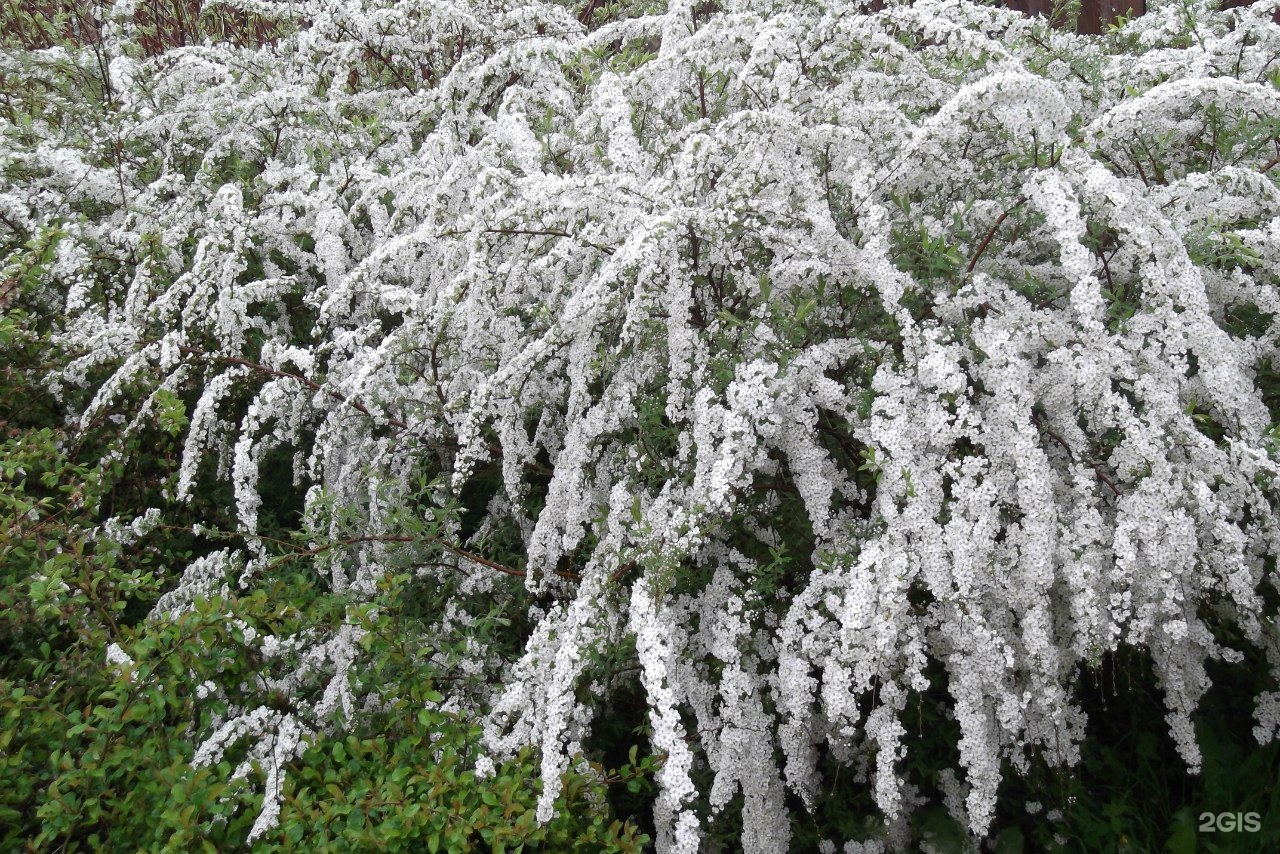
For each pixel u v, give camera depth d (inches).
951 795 100.2
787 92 113.5
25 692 98.2
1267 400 112.5
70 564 107.6
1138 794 104.2
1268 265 104.7
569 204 107.1
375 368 118.7
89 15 231.9
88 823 88.5
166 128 176.4
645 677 86.3
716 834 97.2
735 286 105.8
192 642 98.7
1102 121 103.0
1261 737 97.9
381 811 90.1
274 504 149.9
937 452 93.7
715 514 93.1
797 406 95.3
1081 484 90.9
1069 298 103.7
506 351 119.7
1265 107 103.7
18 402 144.3
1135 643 86.0
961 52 115.9
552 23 186.1
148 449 148.3
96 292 160.7
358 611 99.3
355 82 221.0
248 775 93.2
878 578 86.7
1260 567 93.9
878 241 97.5
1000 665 84.8
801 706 88.9
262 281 141.8
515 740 94.7
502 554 122.2
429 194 141.6
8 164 163.6
